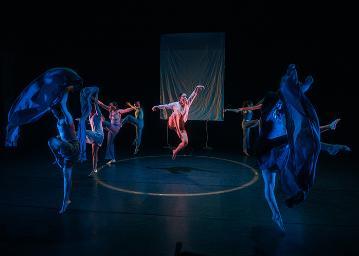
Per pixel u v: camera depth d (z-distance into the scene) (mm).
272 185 4359
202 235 4297
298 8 10367
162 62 11227
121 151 10648
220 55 10812
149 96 12930
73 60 12422
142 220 4824
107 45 11867
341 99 11555
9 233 4367
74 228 4527
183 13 10875
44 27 11273
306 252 3832
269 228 4535
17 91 12672
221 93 10938
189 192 6238
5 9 10703
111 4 10898
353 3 9922
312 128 4121
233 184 6809
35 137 12766
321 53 10930
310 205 5496
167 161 9141
